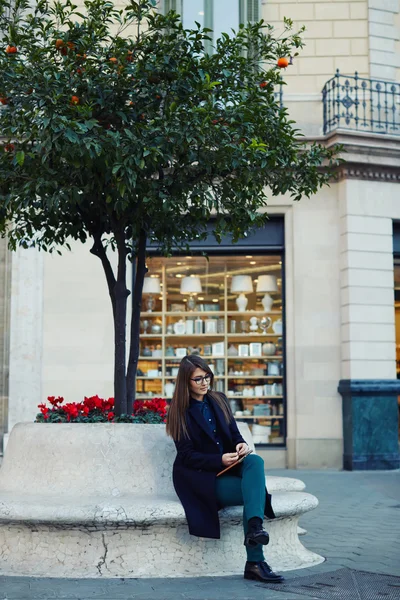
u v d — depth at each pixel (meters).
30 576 4.84
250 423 13.42
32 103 5.68
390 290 13.12
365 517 7.64
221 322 13.64
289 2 13.89
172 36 6.02
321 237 13.23
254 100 6.20
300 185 6.74
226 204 6.28
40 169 5.79
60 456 5.27
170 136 5.48
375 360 12.87
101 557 4.85
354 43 13.90
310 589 4.46
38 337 12.92
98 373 12.88
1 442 12.77
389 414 12.80
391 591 4.43
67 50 5.93
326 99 13.57
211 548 4.97
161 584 4.61
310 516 7.70
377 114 13.87
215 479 4.83
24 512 4.77
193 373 5.01
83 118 5.36
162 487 5.22
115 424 5.33
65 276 13.02
